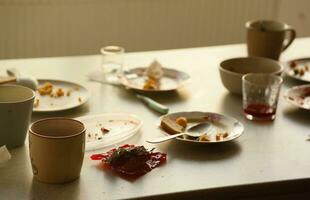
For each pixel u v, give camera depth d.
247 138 1.37
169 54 1.89
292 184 1.22
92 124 1.41
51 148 1.16
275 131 1.41
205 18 2.69
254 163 1.27
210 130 1.39
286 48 1.84
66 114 1.45
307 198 1.27
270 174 1.23
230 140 1.34
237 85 1.56
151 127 1.40
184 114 1.44
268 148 1.33
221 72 1.59
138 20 2.61
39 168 1.18
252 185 1.20
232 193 1.20
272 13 2.75
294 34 1.82
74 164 1.18
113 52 1.68
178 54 1.90
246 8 2.71
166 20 2.64
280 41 1.78
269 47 1.77
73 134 1.23
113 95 1.57
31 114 1.35
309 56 1.91
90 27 2.56
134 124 1.42
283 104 1.55
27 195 1.15
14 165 1.24
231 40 2.76
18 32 2.48
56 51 2.56
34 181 1.19
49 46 2.54
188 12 2.65
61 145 1.16
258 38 1.77
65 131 1.23
